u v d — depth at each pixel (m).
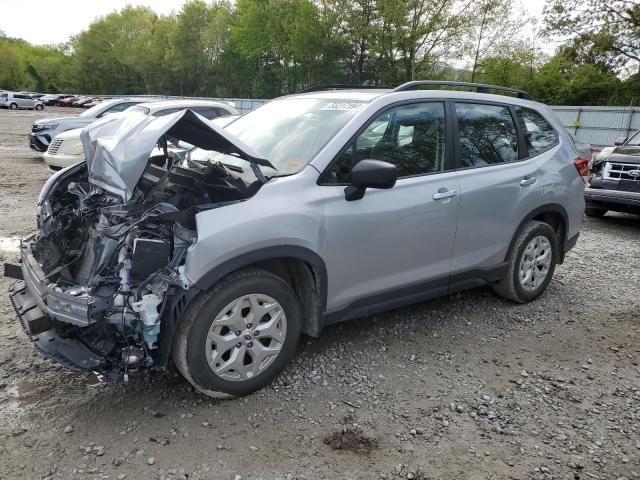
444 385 3.47
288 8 45.91
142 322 2.78
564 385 3.55
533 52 33.62
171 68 73.75
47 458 2.62
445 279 4.10
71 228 3.39
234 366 3.08
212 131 2.96
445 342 4.09
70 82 101.12
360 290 3.59
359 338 4.07
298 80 48.91
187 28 69.94
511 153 4.52
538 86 35.25
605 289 5.44
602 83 33.22
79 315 2.62
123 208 3.00
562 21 27.38
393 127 3.73
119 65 91.69
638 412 3.28
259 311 3.12
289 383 3.38
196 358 2.93
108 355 2.82
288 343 3.30
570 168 4.94
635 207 8.04
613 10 26.02
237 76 64.56
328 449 2.79
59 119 13.18
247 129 4.11
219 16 64.69
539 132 4.84
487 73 33.50
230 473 2.57
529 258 4.76
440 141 4.00
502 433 3.00
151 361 2.87
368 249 3.52
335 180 3.41
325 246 3.30
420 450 2.82
